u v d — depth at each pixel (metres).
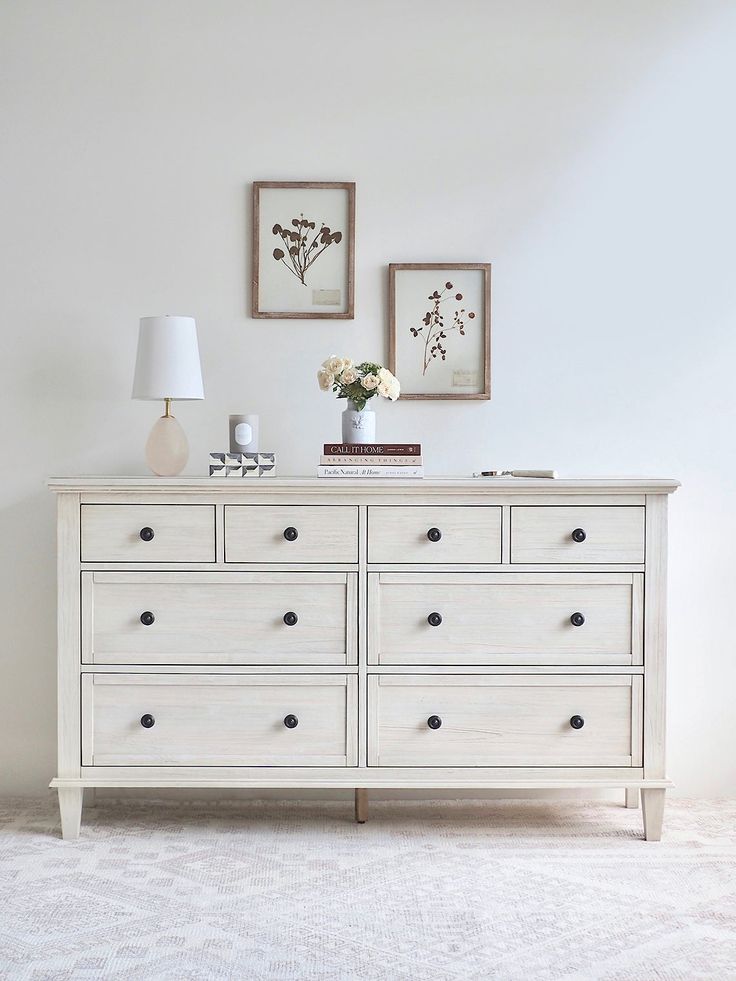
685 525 3.00
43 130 2.93
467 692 2.53
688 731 3.01
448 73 2.96
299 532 2.52
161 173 2.94
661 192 2.97
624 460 3.00
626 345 2.99
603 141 2.97
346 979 1.88
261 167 2.95
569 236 2.97
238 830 2.67
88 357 2.96
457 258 2.97
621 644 2.54
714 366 2.99
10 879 2.32
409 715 2.54
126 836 2.61
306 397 2.97
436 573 2.53
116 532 2.53
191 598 2.53
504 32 2.96
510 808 2.87
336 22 2.94
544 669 2.53
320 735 2.54
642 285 2.98
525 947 2.00
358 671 2.53
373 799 2.93
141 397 2.72
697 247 2.98
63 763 2.54
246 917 2.12
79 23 2.92
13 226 2.94
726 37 2.96
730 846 2.56
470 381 2.97
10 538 2.96
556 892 2.26
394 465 2.58
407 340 2.96
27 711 2.98
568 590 2.53
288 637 2.53
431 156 2.96
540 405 2.99
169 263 2.95
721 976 1.89
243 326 2.96
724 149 2.98
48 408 2.96
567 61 2.96
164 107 2.94
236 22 2.94
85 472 2.97
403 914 2.14
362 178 2.96
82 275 2.94
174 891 2.26
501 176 2.96
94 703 2.54
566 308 2.98
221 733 2.54
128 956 1.96
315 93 2.95
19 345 2.95
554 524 2.52
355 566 2.52
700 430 3.00
